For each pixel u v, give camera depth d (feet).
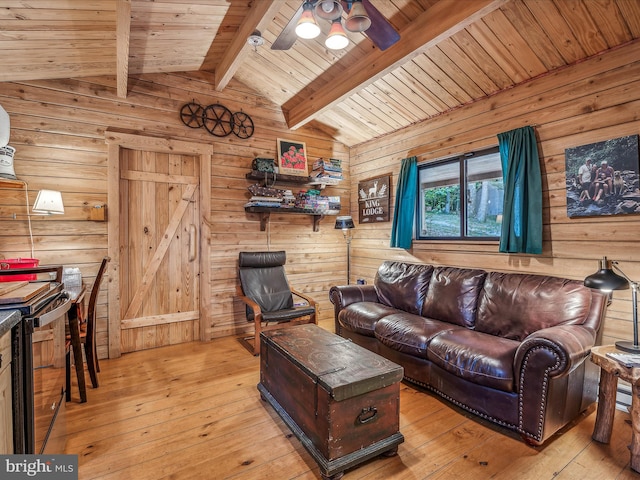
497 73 9.46
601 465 5.80
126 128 11.13
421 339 8.36
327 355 6.68
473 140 10.89
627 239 7.64
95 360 9.30
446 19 7.61
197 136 12.41
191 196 12.53
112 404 7.86
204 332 12.50
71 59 9.23
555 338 6.07
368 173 15.28
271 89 13.30
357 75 10.46
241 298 11.98
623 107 7.63
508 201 9.46
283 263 13.56
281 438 6.61
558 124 8.77
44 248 9.88
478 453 6.15
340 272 16.10
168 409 7.66
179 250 12.34
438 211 12.65
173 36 9.64
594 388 7.61
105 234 10.73
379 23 6.38
